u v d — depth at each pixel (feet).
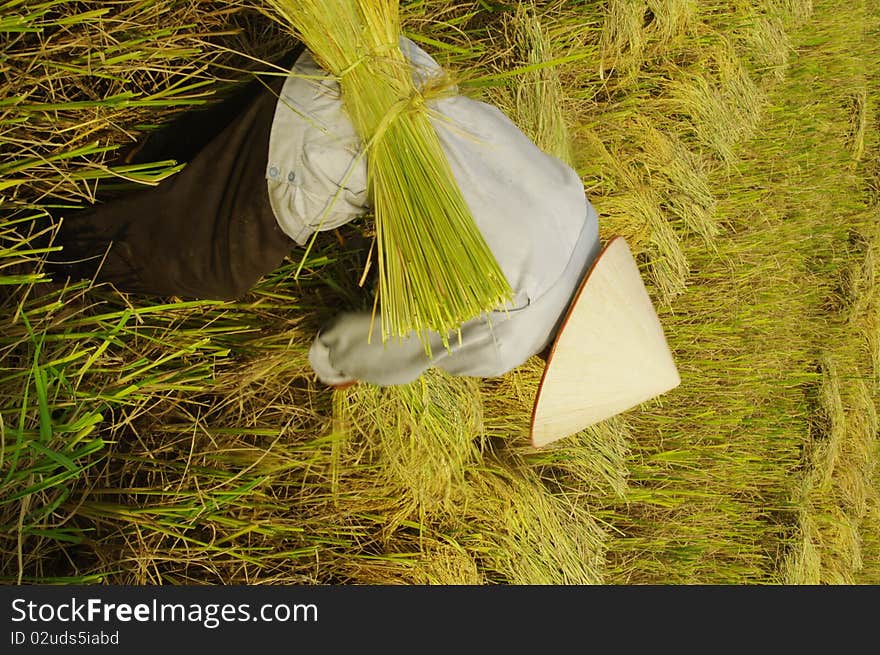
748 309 14.98
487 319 6.29
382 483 8.72
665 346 7.71
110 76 6.41
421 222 5.80
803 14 17.80
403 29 8.87
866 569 20.53
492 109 6.72
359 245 8.46
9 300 6.20
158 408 7.63
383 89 5.77
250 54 7.42
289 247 6.32
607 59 11.87
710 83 13.83
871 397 20.24
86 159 6.57
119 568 7.01
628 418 13.12
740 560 14.87
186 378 7.50
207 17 7.16
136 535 7.18
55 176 6.31
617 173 11.76
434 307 5.84
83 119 6.48
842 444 18.69
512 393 10.43
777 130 16.69
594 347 6.98
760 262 15.43
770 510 15.62
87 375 6.72
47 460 5.72
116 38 6.63
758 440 15.52
